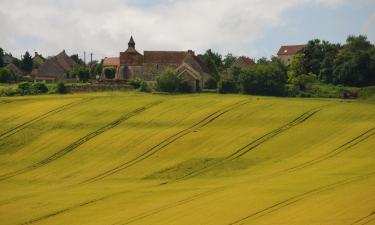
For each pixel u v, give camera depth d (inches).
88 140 6373.0
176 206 4079.7
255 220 3464.6
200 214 3764.8
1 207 4655.5
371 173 4360.2
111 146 6151.6
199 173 5226.4
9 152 6318.9
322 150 5359.3
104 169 5634.8
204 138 6058.1
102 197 4685.0
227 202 3981.3
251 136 5964.6
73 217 4143.7
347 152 5201.8
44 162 5989.2
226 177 5000.0
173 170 5388.8
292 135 5856.3
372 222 3125.0
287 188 4153.5
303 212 3479.3
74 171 5674.2
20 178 5615.2
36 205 4623.5
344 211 3378.4
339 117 6250.0
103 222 3887.8
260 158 5388.8
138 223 3742.6
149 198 4461.1
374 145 5305.1
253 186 4394.7
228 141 5900.6
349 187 3941.9
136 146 6072.8
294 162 5132.9
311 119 6269.7
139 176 5344.5
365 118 6161.4
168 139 6141.7
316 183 4205.2
